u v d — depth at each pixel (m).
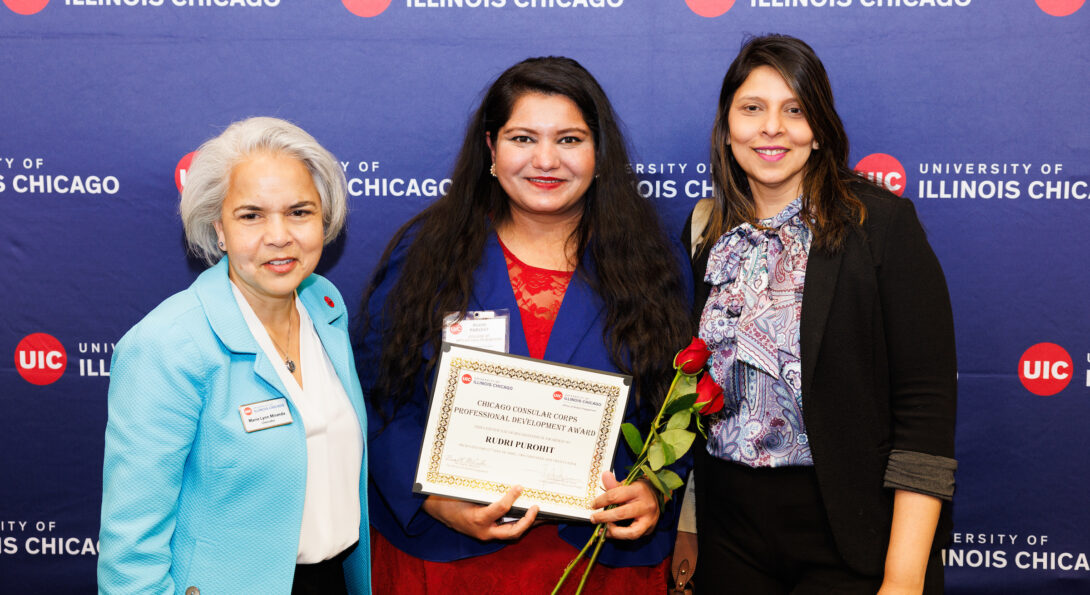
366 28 2.13
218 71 2.13
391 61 2.14
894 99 2.12
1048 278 2.14
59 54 2.12
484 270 1.60
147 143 2.15
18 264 2.18
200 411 1.21
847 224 1.47
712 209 1.75
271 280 1.26
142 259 2.18
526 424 1.46
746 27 2.12
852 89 2.12
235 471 1.22
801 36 2.11
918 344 1.42
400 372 1.58
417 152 2.17
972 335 2.16
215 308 1.25
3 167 2.15
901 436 1.45
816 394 1.45
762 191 1.61
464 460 1.46
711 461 1.63
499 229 1.67
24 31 2.11
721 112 1.64
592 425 1.46
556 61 1.57
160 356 1.19
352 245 2.20
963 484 2.20
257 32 2.13
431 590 1.59
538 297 1.59
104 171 2.15
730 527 1.64
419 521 1.61
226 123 2.14
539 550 1.56
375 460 1.61
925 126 2.12
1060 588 2.21
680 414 1.41
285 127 1.30
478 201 1.65
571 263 1.62
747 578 1.63
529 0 2.13
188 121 2.14
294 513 1.26
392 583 1.68
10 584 2.27
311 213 1.29
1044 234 2.13
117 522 1.15
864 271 1.44
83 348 2.21
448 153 2.17
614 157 1.59
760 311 1.50
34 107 2.13
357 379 1.52
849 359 1.45
